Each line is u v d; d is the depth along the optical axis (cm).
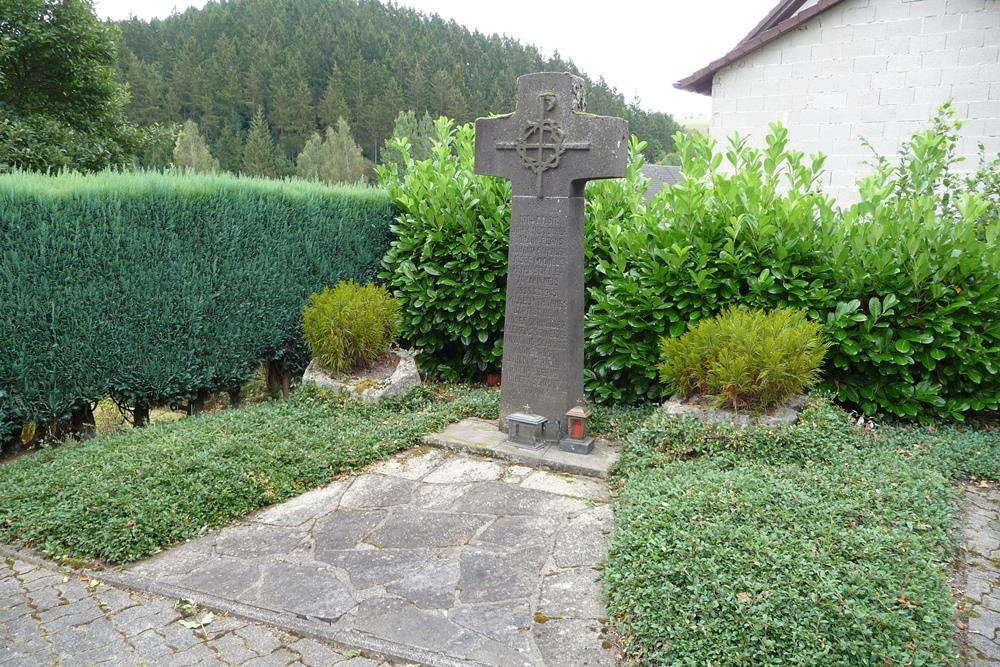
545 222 535
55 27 1297
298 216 729
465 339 729
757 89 988
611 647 299
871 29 897
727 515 361
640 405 641
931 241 560
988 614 319
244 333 689
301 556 387
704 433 489
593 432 579
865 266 561
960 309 546
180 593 353
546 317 545
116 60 1479
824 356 542
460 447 550
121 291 583
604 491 471
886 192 639
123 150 1509
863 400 577
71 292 547
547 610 328
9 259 507
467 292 720
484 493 468
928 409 566
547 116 521
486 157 554
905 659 264
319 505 453
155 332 612
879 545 333
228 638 319
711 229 599
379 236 830
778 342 495
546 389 552
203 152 4062
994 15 820
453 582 356
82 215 549
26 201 513
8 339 511
